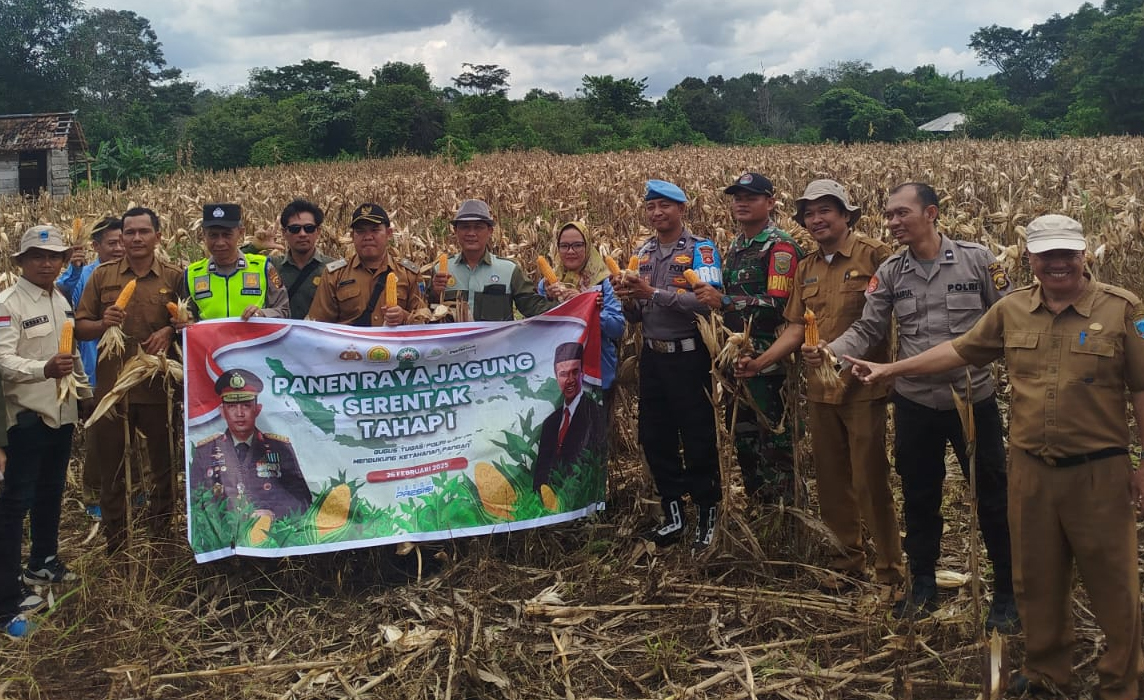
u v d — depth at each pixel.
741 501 5.33
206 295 5.02
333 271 5.40
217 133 61.66
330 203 14.73
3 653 4.16
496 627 4.33
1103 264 7.89
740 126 80.75
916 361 3.78
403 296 5.38
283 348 4.87
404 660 3.99
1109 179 15.95
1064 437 3.30
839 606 4.39
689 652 4.07
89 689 3.93
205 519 4.65
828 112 70.00
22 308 4.43
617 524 5.47
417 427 5.02
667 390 5.03
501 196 16.55
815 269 4.59
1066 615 3.54
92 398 5.06
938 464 4.20
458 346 5.09
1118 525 3.31
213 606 4.54
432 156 52.94
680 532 5.21
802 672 3.84
